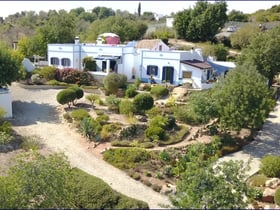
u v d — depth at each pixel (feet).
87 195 56.70
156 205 62.54
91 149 84.69
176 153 82.69
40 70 147.95
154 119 97.19
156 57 143.13
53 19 214.48
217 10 236.43
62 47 159.33
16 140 86.69
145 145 85.87
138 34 248.52
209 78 146.61
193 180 45.06
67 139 90.22
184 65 137.59
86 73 144.15
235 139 98.27
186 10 246.68
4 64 106.83
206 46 200.44
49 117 105.50
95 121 94.48
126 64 151.23
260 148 95.30
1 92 101.45
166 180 71.87
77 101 117.50
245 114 90.84
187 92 125.18
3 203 48.73
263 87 94.99
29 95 125.70
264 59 131.23
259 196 67.21
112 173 73.97
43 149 83.20
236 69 102.83
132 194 66.18
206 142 91.91
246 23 278.46
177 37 247.50
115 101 108.47
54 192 50.98
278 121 115.55
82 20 359.87
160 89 123.54
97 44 167.02
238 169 47.39
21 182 50.34
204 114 94.99
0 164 73.15
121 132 90.43
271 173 75.87
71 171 57.72
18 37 241.14
